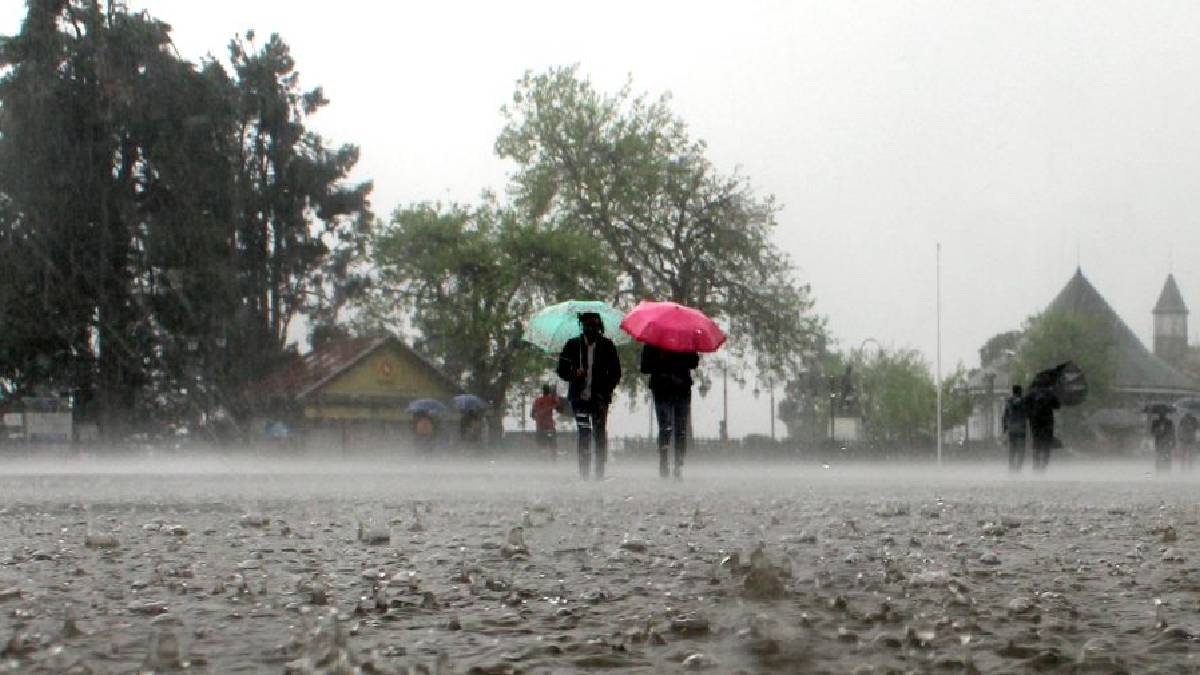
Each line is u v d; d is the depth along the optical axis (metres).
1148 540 7.48
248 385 56.12
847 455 65.88
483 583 4.87
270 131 66.94
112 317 53.06
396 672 2.88
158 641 3.23
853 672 2.95
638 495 13.74
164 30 54.69
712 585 4.70
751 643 3.31
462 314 75.06
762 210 73.69
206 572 5.41
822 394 90.75
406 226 76.06
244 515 9.68
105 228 52.75
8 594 4.53
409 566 5.62
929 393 108.38
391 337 75.44
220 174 55.31
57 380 53.06
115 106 52.78
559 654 3.22
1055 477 28.70
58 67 52.84
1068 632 3.66
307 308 68.06
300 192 66.75
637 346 72.81
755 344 73.19
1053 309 101.94
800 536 7.24
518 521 8.95
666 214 73.94
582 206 74.50
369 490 15.48
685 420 18.30
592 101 74.62
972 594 4.52
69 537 7.67
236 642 3.45
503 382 75.88
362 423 74.44
